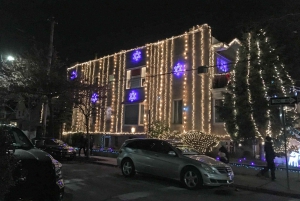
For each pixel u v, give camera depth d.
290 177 12.86
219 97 20.02
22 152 5.54
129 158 12.40
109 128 28.05
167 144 11.56
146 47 25.75
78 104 21.97
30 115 23.70
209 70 20.75
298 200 9.48
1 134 4.12
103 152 22.59
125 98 26.88
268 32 16.48
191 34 22.41
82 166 16.41
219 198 9.15
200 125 20.78
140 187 10.30
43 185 5.27
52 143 19.94
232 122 15.81
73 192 9.05
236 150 18.38
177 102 22.72
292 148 14.93
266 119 14.82
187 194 9.45
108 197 8.56
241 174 13.58
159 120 22.81
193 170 10.21
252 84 15.28
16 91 22.45
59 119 31.84
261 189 10.70
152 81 24.69
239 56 16.31
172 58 23.44
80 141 22.00
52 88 22.28
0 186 4.07
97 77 30.50
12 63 23.36
